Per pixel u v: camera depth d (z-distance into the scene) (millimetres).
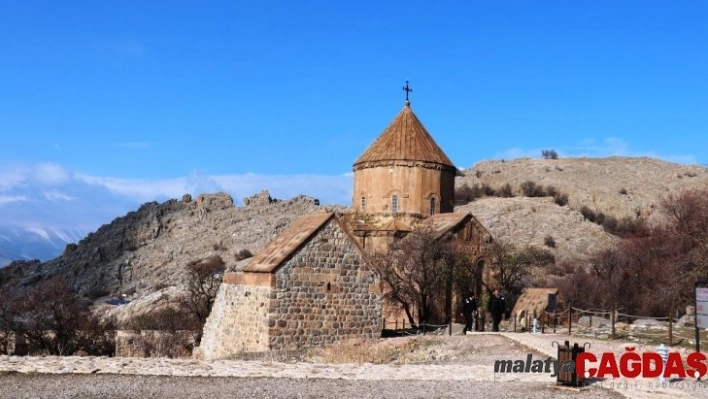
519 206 108188
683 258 55688
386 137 62625
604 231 102000
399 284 50375
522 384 21359
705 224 60719
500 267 56156
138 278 108938
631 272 61594
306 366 24953
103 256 118188
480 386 20969
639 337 33500
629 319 46656
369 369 24359
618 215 121062
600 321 42500
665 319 43156
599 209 123188
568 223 102375
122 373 22906
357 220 60281
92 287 107750
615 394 19594
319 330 34375
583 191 129750
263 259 35438
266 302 33562
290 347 33594
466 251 54969
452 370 24266
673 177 141000
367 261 36156
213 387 20656
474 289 54375
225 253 110938
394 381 21969
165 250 116625
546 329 41188
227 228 121625
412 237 52938
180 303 70500
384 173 60781
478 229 56906
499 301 40188
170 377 22375
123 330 60125
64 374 22594
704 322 23484
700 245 56750
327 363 27219
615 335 33938
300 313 34000
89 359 25812
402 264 51094
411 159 60312
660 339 32500
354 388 20562
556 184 134000
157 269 110875
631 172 144750
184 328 62562
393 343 33500
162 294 81375
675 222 70062
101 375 22547
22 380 21516
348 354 31031
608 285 59312
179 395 19375
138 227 125375
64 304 58875
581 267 74562
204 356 39375
